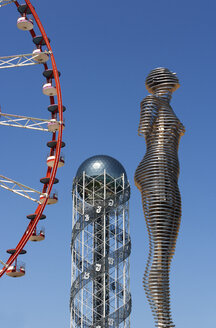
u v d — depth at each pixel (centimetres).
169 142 10550
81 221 12131
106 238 12181
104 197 12231
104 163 12494
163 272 9819
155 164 10325
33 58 10231
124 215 12344
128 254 12081
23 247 9469
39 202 9569
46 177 10231
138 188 10556
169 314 9694
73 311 11606
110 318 11194
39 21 10519
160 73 11056
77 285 11600
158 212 10050
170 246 9969
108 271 11738
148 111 10675
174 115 10712
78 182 12519
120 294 11825
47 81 10588
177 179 10488
